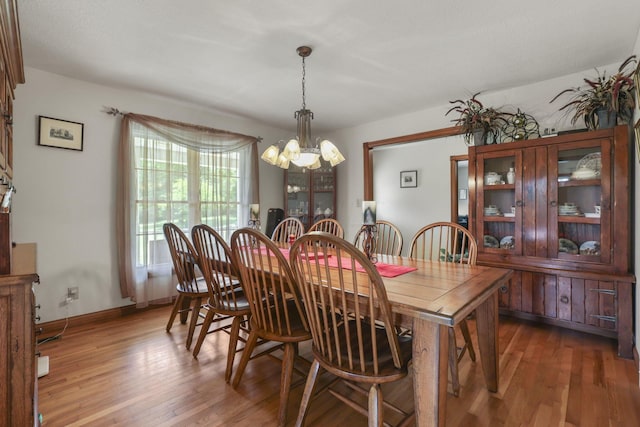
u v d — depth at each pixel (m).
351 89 3.00
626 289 2.16
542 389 1.76
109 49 2.25
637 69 1.84
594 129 2.39
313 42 2.17
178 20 1.91
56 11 1.81
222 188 3.73
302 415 1.40
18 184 2.46
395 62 2.46
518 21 1.94
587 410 1.57
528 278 2.62
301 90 3.02
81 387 1.79
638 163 2.02
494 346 1.70
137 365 2.04
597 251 2.37
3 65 1.58
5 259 0.99
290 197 4.56
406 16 1.88
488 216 2.86
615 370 1.96
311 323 1.33
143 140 3.10
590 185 2.37
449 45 2.22
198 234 1.95
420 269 1.75
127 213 2.96
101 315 2.87
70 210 2.72
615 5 1.79
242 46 2.22
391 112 3.68
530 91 2.88
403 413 1.35
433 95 3.15
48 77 2.61
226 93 3.10
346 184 4.38
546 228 2.55
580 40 2.16
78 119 2.76
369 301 1.16
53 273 2.63
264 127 4.28
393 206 5.61
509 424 1.48
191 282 2.35
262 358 2.17
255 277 1.61
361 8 1.81
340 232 2.85
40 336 2.49
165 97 3.21
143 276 3.05
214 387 1.79
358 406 1.33
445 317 1.03
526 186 2.64
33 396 1.00
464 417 1.53
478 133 2.94
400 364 1.20
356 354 1.31
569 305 2.44
